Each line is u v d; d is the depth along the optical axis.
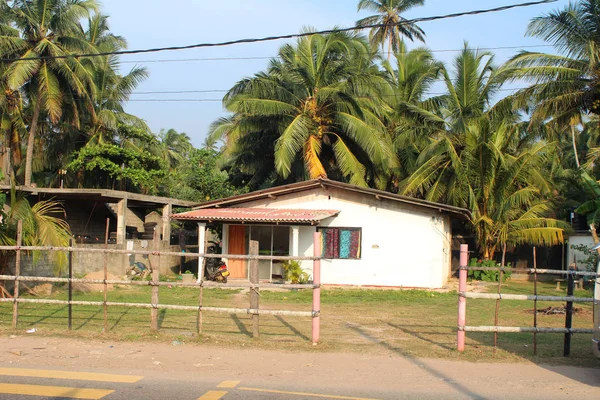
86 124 32.25
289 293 17.44
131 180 29.19
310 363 7.75
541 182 23.66
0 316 11.35
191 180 30.05
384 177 27.95
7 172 27.03
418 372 7.36
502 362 8.02
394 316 12.94
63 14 24.86
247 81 24.53
